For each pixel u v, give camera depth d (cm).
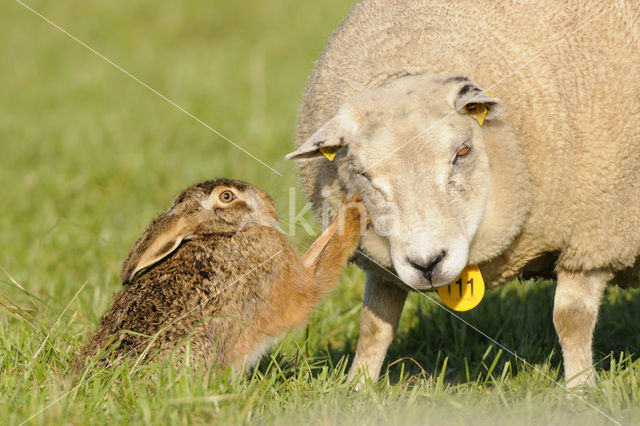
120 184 3394
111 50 6125
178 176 3369
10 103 4994
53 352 1697
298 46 6028
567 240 1722
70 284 2344
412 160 1543
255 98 4581
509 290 2270
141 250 1622
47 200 3222
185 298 1631
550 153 1661
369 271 1866
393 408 1518
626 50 1703
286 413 1488
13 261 2580
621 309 2222
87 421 1410
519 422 1495
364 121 1592
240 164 3375
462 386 1655
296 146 2020
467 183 1583
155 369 1512
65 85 5288
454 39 1706
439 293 1741
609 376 1683
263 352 1744
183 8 7075
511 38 1717
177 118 4319
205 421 1406
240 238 1728
